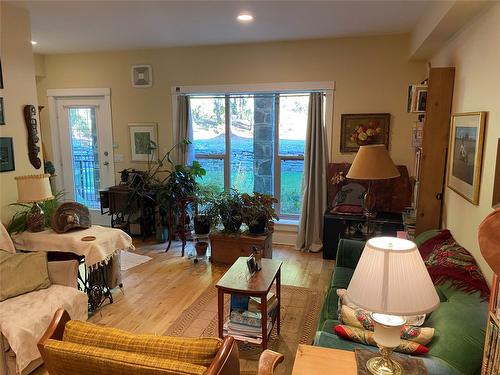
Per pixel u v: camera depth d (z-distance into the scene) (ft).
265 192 16.84
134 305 10.77
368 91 14.55
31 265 8.64
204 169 16.62
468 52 8.45
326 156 15.19
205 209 14.62
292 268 13.64
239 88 15.84
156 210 16.84
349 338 5.48
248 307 8.38
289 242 16.39
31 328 7.22
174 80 16.58
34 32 13.50
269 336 8.60
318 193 15.25
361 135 14.75
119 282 11.76
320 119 14.90
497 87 6.61
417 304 4.07
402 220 13.33
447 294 6.47
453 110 9.68
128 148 17.80
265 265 9.16
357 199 14.85
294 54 15.05
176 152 16.96
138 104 17.26
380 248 4.27
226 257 13.80
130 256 14.75
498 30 6.61
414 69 13.99
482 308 5.54
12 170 10.87
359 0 10.00
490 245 3.40
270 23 12.35
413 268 4.17
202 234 14.78
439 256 7.86
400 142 14.49
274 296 8.99
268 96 16.01
